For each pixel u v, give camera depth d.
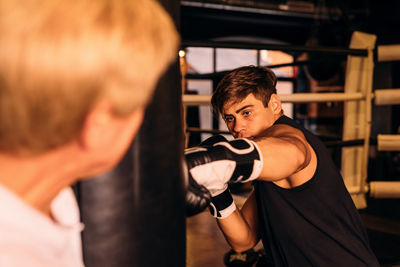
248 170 0.52
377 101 2.06
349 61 2.02
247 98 0.88
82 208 0.39
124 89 0.25
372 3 6.74
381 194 2.09
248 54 8.20
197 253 2.06
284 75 8.69
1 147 0.24
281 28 8.16
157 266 0.42
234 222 0.93
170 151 0.42
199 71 7.79
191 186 0.48
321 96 1.99
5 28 0.22
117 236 0.40
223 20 7.64
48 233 0.27
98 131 0.26
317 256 0.85
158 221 0.41
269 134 0.78
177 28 0.46
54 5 0.23
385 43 6.76
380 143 2.04
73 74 0.23
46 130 0.24
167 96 0.41
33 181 0.27
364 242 0.90
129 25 0.25
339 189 0.87
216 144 0.53
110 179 0.38
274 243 0.94
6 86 0.22
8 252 0.23
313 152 0.85
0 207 0.25
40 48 0.22
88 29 0.23
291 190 0.84
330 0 6.68
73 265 0.32
